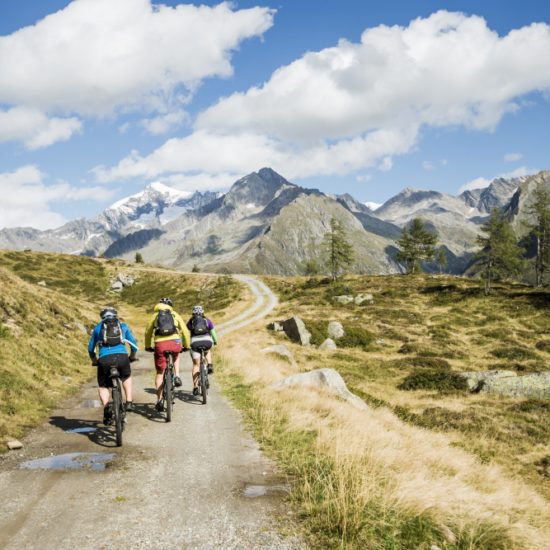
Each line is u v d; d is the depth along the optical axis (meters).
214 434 8.86
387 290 75.19
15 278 25.78
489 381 28.31
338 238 91.94
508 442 19.05
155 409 11.04
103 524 4.93
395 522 5.06
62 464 6.97
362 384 30.58
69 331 23.69
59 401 12.59
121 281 99.62
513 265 64.56
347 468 6.17
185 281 98.38
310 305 69.00
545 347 42.94
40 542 4.52
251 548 4.50
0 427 8.74
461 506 5.86
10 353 14.91
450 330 51.12
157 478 6.38
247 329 55.16
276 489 6.03
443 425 20.91
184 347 10.61
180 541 4.60
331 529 4.86
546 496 13.26
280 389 14.72
